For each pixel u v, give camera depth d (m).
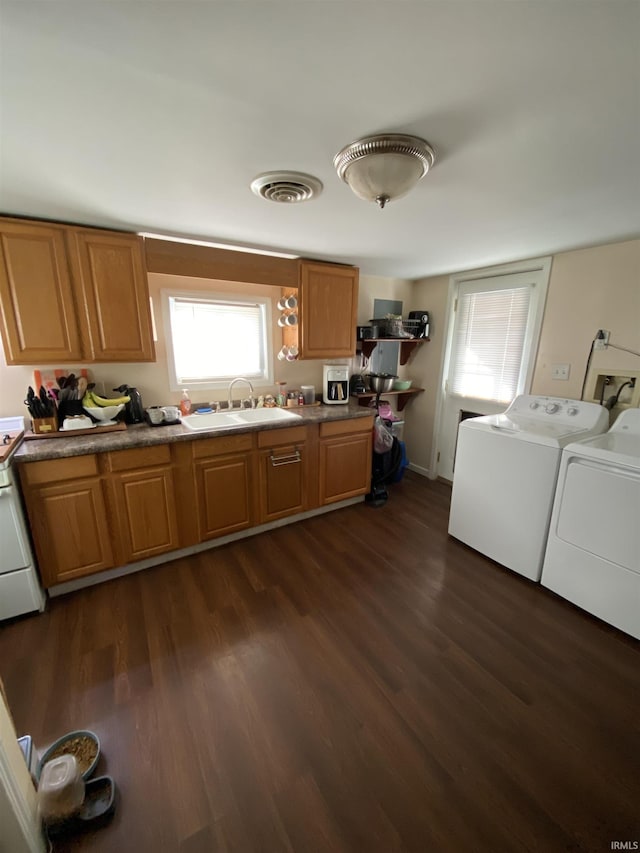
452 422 3.65
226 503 2.46
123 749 1.25
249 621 1.85
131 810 1.09
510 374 3.07
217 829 1.05
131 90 0.92
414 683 1.52
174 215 1.84
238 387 2.95
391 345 3.81
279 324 3.04
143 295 2.18
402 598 2.03
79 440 2.03
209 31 0.75
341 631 1.79
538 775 1.19
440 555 2.46
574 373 2.60
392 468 3.41
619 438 2.09
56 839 1.03
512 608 1.97
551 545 2.06
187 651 1.66
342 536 2.70
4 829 0.88
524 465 2.15
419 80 0.89
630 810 1.10
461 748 1.27
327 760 1.23
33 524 1.85
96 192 1.56
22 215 1.85
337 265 2.95
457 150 1.21
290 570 2.28
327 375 3.19
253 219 1.89
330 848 1.01
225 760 1.22
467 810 1.10
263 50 0.80
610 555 1.80
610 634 1.79
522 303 2.90
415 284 3.80
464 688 1.50
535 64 0.83
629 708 1.42
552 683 1.52
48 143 1.18
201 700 1.43
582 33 0.74
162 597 2.02
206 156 1.26
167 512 2.24
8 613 1.80
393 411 4.09
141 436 2.12
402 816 1.08
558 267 2.61
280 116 1.04
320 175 1.41
